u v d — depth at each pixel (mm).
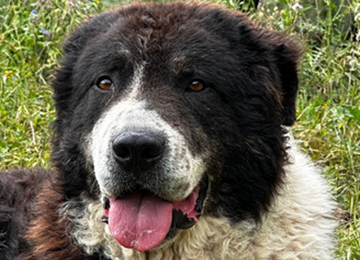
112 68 952
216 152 942
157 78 936
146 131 857
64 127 1011
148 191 908
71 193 1000
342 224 1286
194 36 954
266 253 972
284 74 1022
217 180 951
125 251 973
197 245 969
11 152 1482
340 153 1422
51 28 1779
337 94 1578
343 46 1691
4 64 1736
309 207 998
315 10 1746
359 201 1348
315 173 1055
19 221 1108
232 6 1626
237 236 971
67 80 1028
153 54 940
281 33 1043
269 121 976
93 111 959
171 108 908
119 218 895
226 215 966
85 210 988
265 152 966
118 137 856
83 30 1040
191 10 996
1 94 1630
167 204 903
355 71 1599
